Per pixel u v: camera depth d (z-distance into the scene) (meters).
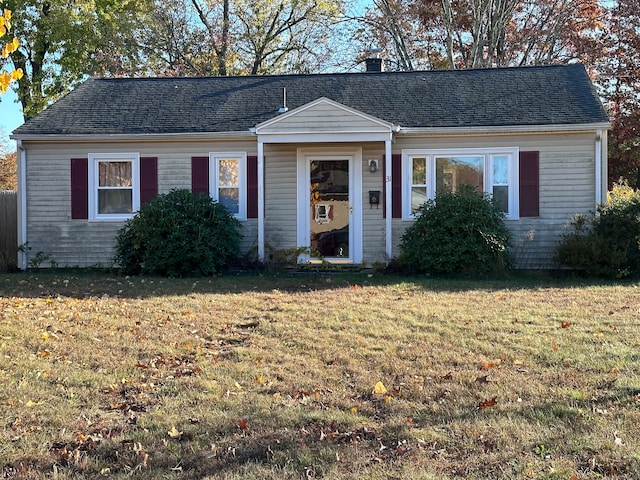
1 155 34.50
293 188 14.26
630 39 25.88
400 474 3.74
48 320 7.91
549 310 8.54
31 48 24.58
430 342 6.82
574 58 27.64
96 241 14.45
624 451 3.97
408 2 28.78
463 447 4.12
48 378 5.60
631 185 28.16
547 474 3.71
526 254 13.56
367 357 6.28
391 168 13.82
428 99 14.79
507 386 5.30
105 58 26.62
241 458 4.02
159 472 3.82
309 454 4.04
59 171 14.43
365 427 4.50
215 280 12.04
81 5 24.30
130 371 5.86
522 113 13.70
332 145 14.13
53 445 4.23
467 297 9.77
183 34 30.69
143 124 14.43
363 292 10.37
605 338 6.87
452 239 12.26
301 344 6.79
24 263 14.40
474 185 13.80
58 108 15.12
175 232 12.39
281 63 32.50
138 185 14.41
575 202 13.42
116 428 4.52
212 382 5.50
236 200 14.44
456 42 29.59
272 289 10.86
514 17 28.44
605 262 12.16
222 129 14.13
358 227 14.16
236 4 30.75
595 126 13.00
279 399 5.08
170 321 7.97
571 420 4.52
